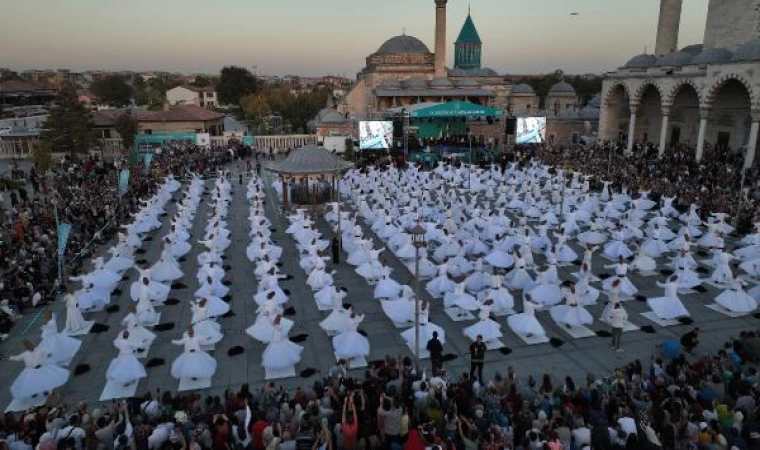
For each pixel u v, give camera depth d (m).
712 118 60.34
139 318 21.39
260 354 19.95
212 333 19.86
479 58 108.31
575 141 85.19
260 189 47.12
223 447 12.56
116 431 13.24
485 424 13.55
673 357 18.73
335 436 13.84
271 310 19.91
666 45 68.69
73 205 37.03
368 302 24.70
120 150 72.31
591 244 29.50
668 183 43.19
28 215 35.12
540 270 24.88
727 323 22.12
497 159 64.50
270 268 23.92
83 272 26.94
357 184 48.28
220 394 17.33
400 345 20.58
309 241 30.11
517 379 17.39
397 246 31.34
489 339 19.75
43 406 14.80
